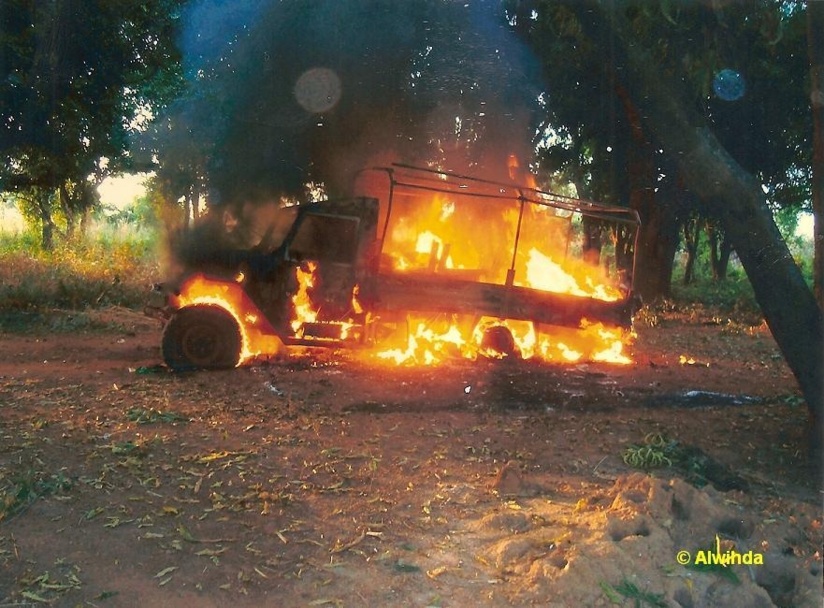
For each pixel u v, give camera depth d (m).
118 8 13.27
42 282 15.42
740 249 6.18
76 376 8.54
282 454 5.81
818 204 6.27
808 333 6.05
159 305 9.30
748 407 8.05
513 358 10.39
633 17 6.61
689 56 6.77
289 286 9.32
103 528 4.39
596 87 16.55
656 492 4.70
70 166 14.52
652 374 10.02
